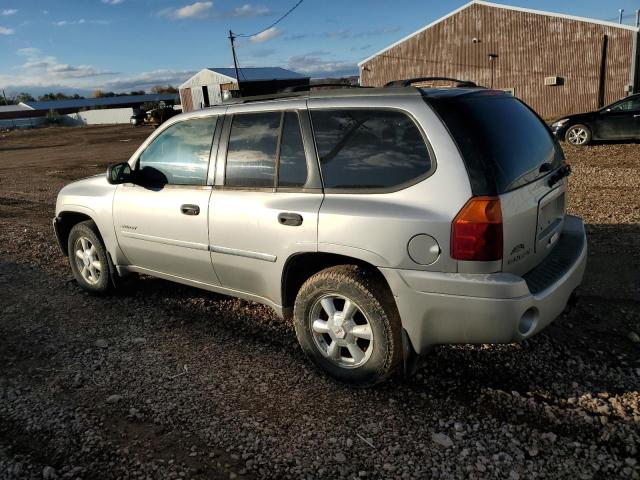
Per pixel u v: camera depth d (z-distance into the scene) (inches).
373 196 121.0
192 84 1765.5
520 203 114.8
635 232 236.2
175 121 164.7
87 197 190.7
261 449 110.0
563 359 137.8
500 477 99.1
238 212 144.2
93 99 3727.9
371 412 120.6
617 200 304.5
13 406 129.3
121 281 196.5
